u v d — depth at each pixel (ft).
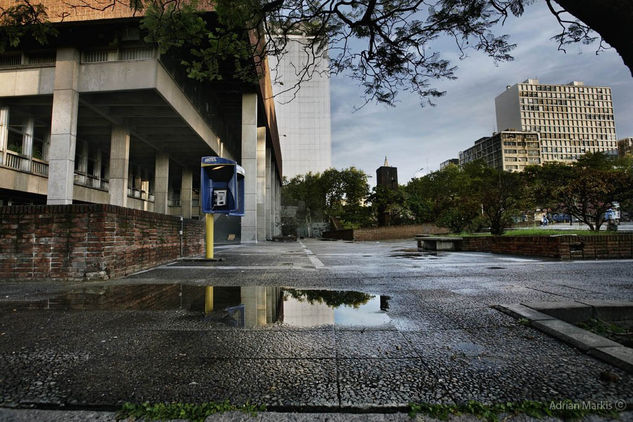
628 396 6.88
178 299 16.60
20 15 15.58
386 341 10.34
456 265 30.48
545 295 16.42
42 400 6.79
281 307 14.88
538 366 8.42
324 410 6.52
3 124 61.21
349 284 20.86
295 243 92.17
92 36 57.72
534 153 453.99
